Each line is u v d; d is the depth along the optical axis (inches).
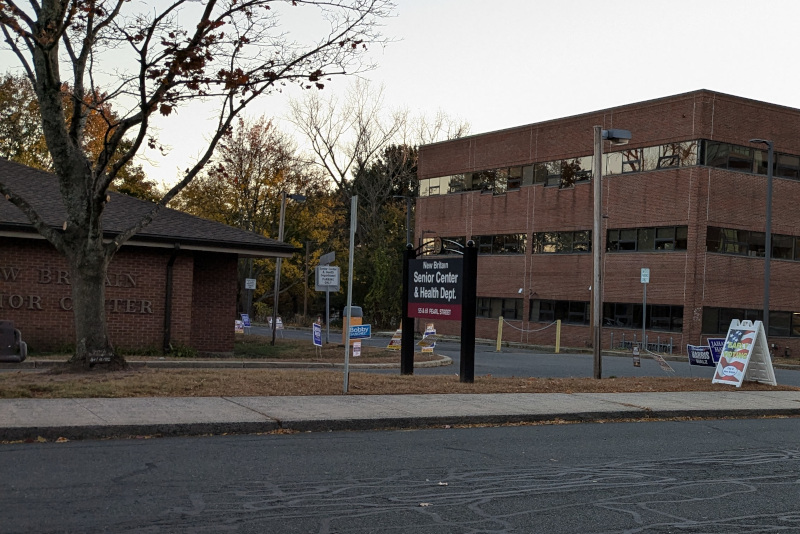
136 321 910.4
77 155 588.1
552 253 1800.0
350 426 430.9
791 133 1604.3
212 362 822.5
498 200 1945.1
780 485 333.4
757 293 1563.7
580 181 1747.0
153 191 2156.7
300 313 2568.9
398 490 294.0
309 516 252.5
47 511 242.5
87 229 581.9
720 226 1525.6
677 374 981.8
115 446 349.1
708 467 367.6
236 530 232.7
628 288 1619.1
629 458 381.7
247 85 569.6
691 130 1517.0
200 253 981.2
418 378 645.3
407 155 2832.2
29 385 467.8
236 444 369.4
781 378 1010.7
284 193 1359.5
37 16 563.8
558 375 893.8
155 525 233.6
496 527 250.7
